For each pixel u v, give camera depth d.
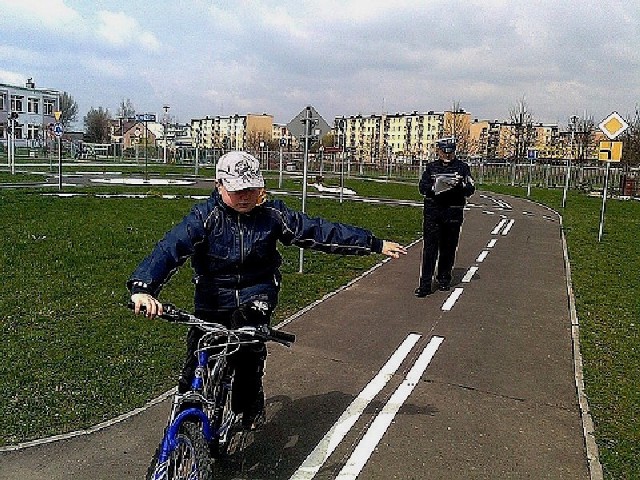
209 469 2.98
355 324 7.57
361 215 20.30
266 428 4.73
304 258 11.74
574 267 11.93
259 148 64.56
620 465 4.36
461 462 4.36
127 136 93.12
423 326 7.57
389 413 5.09
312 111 10.45
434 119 97.31
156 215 17.58
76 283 9.04
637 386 5.85
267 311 3.55
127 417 4.84
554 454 4.51
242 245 3.65
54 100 94.12
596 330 7.65
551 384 5.84
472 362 6.36
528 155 38.91
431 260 9.05
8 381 5.46
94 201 20.30
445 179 8.65
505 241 15.15
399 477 4.13
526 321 7.95
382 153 80.88
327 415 5.01
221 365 3.55
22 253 10.89
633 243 15.95
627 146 40.38
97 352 6.27
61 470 4.06
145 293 3.22
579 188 40.00
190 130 125.75
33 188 24.44
